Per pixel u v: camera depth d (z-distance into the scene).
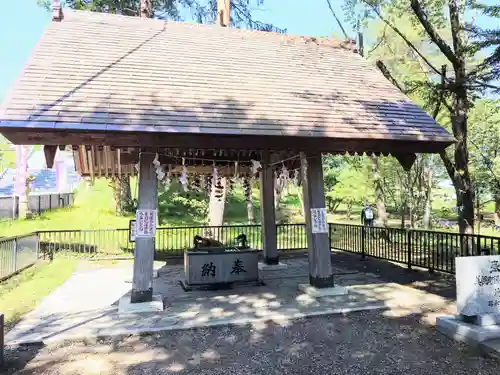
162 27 9.88
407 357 5.01
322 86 8.98
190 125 6.48
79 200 25.16
